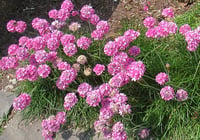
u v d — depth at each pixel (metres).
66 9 0.45
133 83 0.47
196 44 0.38
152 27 0.44
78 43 0.42
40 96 0.50
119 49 0.40
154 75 0.47
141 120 0.46
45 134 0.41
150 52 0.48
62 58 0.47
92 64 0.49
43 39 0.43
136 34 0.42
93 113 0.48
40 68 0.40
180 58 0.47
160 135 0.45
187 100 0.44
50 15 0.47
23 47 0.43
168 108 0.45
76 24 0.47
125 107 0.37
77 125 0.48
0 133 0.50
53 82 0.50
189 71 0.46
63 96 0.50
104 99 0.39
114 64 0.39
